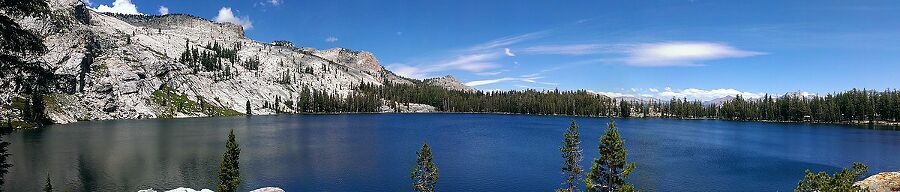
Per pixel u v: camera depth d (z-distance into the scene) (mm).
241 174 97375
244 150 133250
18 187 82812
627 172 53625
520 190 86688
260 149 135875
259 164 109312
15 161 108250
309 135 179875
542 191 86188
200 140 153750
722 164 114938
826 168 111250
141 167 102875
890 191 51406
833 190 44062
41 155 117125
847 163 119438
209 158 115250
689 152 137125
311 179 93625
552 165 110562
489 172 101875
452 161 116000
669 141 168375
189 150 128875
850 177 54219
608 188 55250
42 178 90250
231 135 67562
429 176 72062
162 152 124812
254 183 89438
